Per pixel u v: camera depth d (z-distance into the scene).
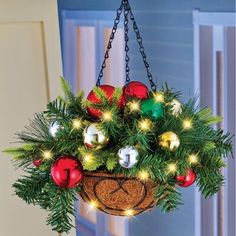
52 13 1.89
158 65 2.66
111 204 1.23
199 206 2.51
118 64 2.94
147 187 1.21
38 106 1.90
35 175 1.26
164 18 2.58
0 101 1.83
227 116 2.35
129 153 1.14
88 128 1.17
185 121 1.24
